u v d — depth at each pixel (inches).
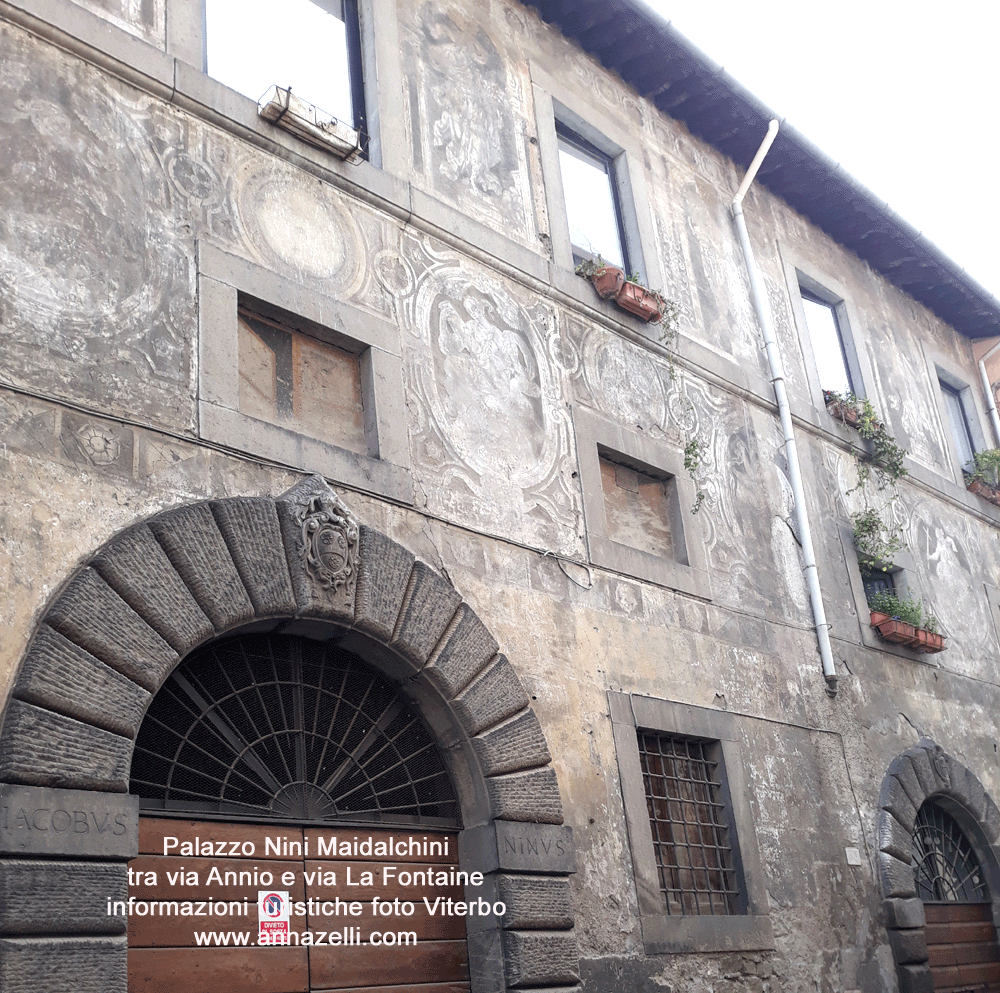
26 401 243.3
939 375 641.6
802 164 537.0
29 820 211.0
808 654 431.8
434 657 295.1
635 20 452.1
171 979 235.1
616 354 407.8
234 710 266.8
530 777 301.9
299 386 306.7
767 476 455.8
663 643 369.4
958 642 536.1
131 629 240.2
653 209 462.6
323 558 275.9
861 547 489.1
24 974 200.8
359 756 285.7
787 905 369.1
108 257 270.5
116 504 249.9
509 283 377.7
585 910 306.3
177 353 275.1
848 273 590.6
